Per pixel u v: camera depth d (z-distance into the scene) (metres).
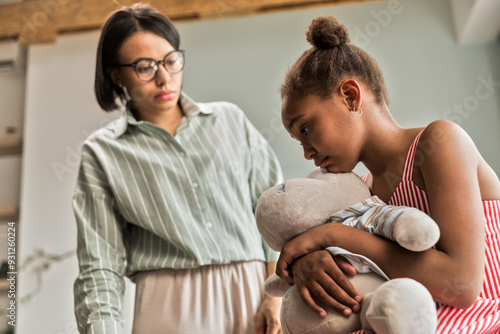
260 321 1.18
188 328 1.16
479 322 0.78
